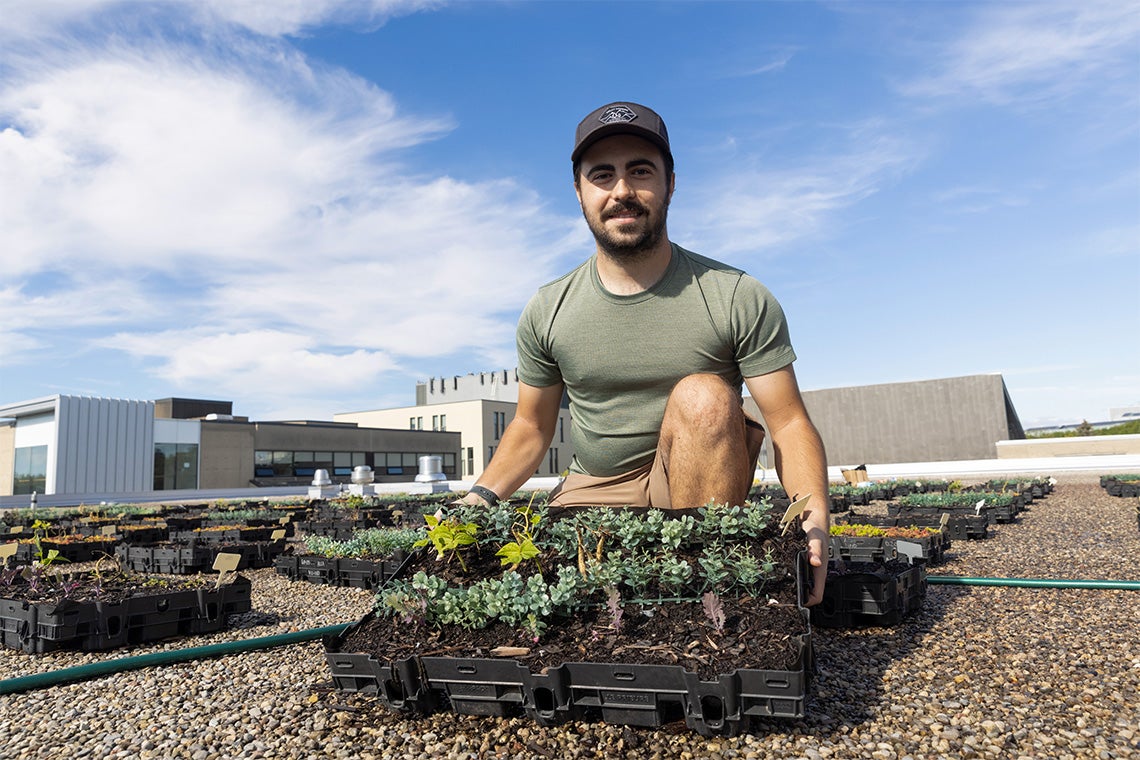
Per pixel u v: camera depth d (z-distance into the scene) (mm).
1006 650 2762
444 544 2375
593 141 2459
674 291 2660
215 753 1980
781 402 2654
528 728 1952
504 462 2953
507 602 2121
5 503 23328
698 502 2525
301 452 36156
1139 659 2596
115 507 16750
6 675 3156
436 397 59312
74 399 26531
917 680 2395
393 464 40219
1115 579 4355
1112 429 48344
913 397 41062
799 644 1868
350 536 9234
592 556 2316
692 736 1875
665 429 2604
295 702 2350
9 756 2074
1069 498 13086
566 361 2842
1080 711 2096
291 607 4625
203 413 45094
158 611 3717
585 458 3043
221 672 2834
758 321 2623
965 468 24641
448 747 1881
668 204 2615
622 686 1872
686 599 2109
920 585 3648
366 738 1974
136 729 2229
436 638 2150
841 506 11922
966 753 1807
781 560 2197
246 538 9469
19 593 3881
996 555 5914
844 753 1800
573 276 2871
